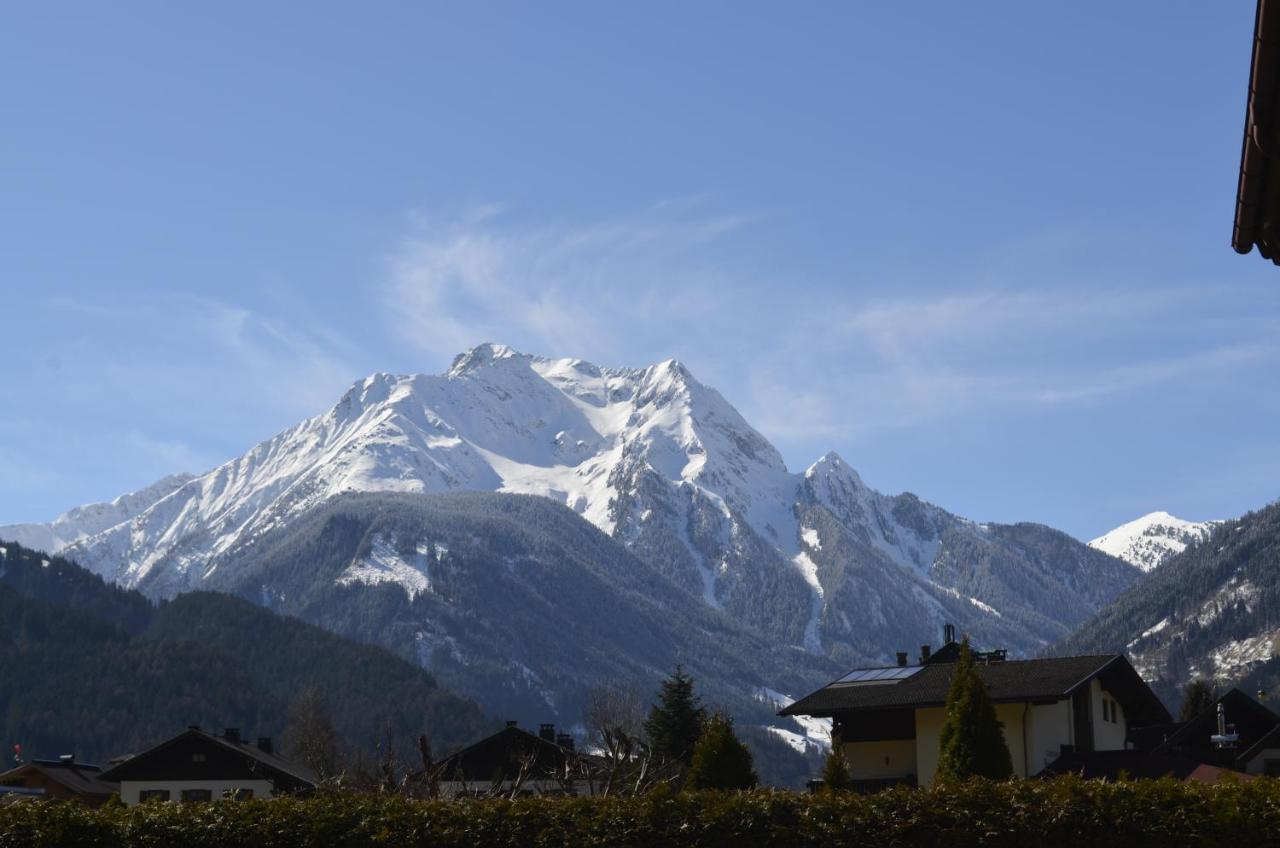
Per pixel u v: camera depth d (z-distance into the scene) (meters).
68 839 31.53
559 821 31.53
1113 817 29.14
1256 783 28.41
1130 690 62.78
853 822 30.59
